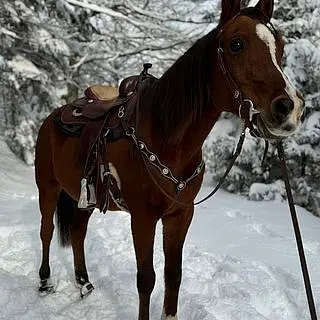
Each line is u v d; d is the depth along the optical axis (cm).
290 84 215
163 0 1027
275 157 852
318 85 857
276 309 361
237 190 872
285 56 871
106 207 307
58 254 457
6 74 955
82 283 380
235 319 337
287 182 250
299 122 217
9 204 654
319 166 827
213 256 457
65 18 991
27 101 1052
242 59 223
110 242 496
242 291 373
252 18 229
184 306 353
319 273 432
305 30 890
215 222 616
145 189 275
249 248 507
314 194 807
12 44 933
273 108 212
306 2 893
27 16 920
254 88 221
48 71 970
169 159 266
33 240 490
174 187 271
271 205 785
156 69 986
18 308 353
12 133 1061
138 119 277
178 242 300
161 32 904
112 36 932
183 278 399
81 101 362
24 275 418
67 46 954
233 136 895
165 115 261
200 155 282
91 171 310
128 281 393
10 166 952
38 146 394
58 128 356
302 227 636
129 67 1019
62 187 368
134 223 282
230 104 242
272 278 405
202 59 250
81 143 319
